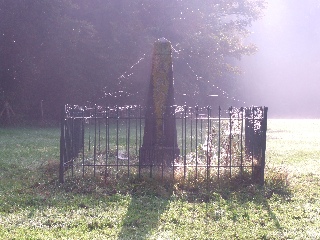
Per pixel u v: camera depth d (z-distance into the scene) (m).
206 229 6.69
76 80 30.14
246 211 7.56
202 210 7.62
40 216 7.27
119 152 12.99
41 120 30.53
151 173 9.06
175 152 10.45
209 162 9.38
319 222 7.09
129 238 6.25
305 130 26.03
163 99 10.56
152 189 8.64
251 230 6.66
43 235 6.36
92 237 6.30
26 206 7.87
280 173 9.55
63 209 7.64
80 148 12.62
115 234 6.44
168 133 10.45
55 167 10.90
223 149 10.51
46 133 22.45
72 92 31.47
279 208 7.82
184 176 9.02
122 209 7.64
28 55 28.84
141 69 31.58
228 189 8.77
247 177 9.16
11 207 7.78
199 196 8.42
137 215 7.30
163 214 7.36
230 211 7.58
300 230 6.71
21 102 30.47
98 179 9.10
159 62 10.65
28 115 30.84
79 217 7.20
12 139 18.84
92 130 23.80
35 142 17.59
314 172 11.20
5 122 28.58
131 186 8.77
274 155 14.66
